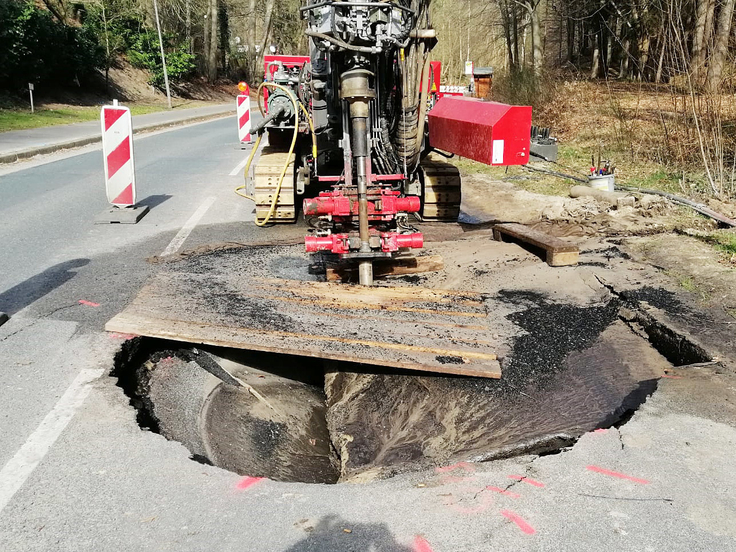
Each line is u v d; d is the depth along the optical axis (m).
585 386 3.98
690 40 11.31
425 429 3.67
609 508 2.64
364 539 2.45
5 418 3.34
